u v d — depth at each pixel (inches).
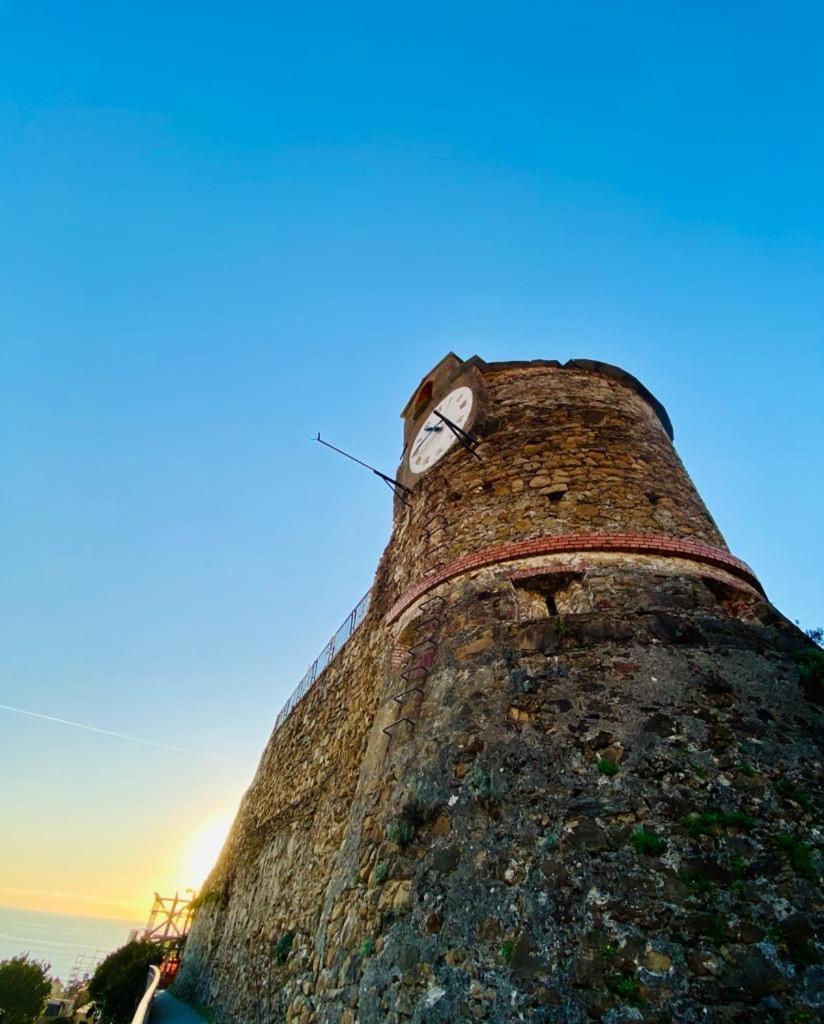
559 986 134.0
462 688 218.4
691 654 197.9
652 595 221.5
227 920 526.6
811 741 171.2
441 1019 143.5
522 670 208.8
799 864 141.0
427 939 161.8
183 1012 481.7
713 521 277.0
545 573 240.8
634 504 266.1
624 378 374.6
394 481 374.9
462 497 306.7
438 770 199.3
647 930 136.6
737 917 134.9
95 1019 753.6
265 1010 318.0
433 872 175.0
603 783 167.3
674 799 158.9
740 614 227.3
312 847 368.8
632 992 127.9
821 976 122.3
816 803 154.4
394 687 263.0
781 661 198.7
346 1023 171.9
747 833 149.0
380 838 206.8
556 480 284.0
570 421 322.0
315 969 250.2
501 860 163.6
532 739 186.5
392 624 297.4
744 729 173.6
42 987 1212.5
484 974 145.0
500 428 333.1
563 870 153.2
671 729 175.2
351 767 357.4
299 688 653.3
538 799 171.0
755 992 122.7
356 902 201.8
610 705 186.5
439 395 410.9
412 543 325.1
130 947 821.9
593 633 210.4
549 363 383.9
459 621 244.8
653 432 326.6
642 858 149.0
